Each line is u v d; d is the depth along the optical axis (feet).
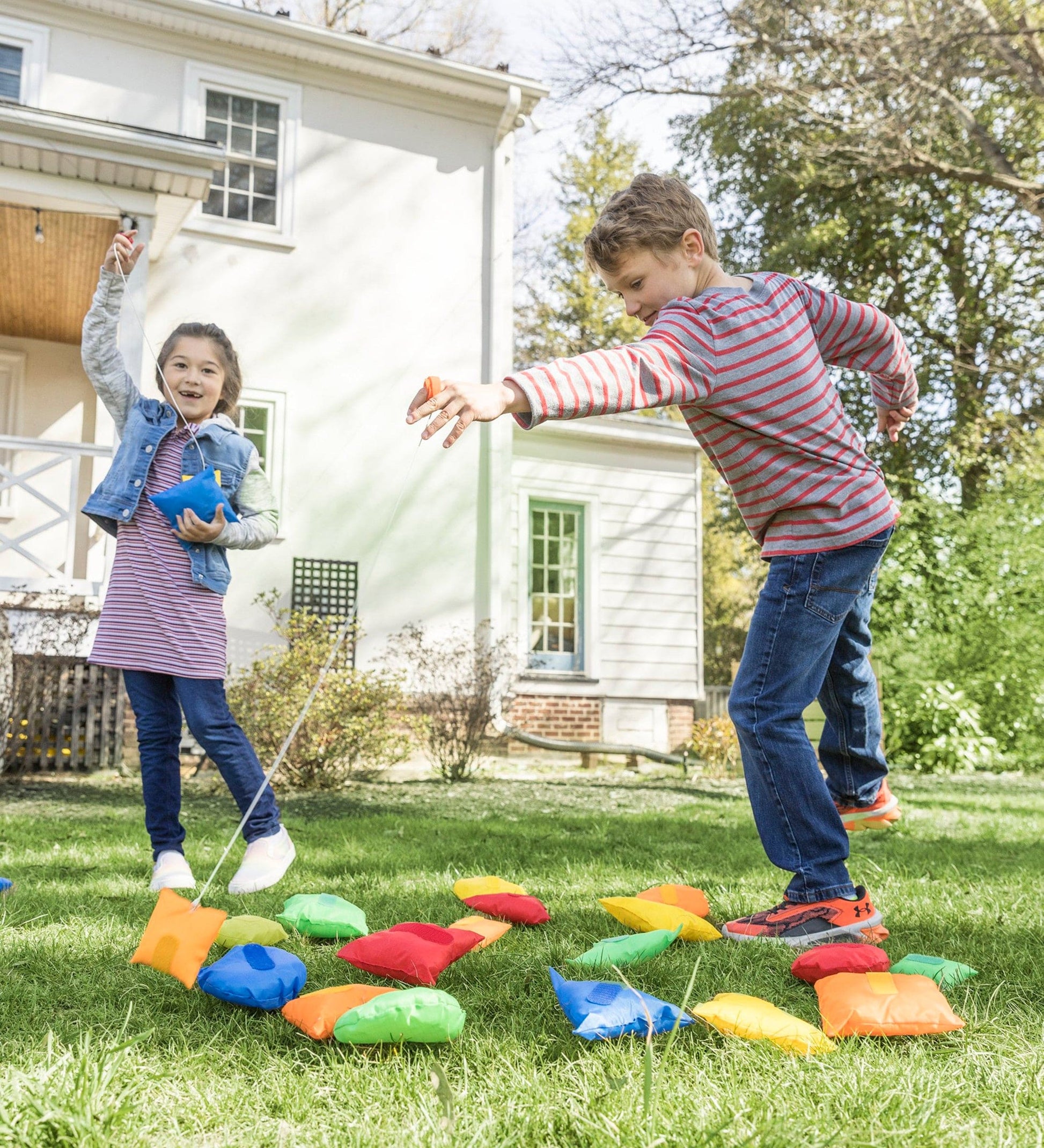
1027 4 39.11
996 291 48.70
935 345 49.26
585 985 5.03
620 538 34.06
